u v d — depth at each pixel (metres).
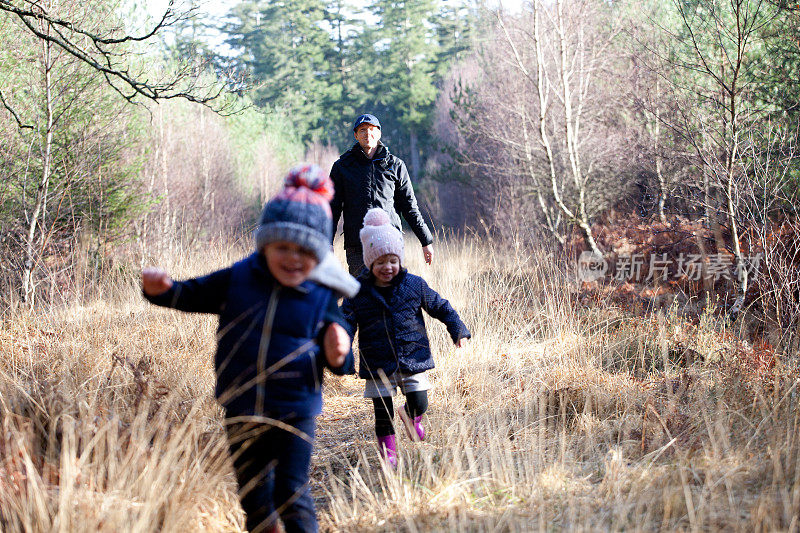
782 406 3.72
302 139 50.81
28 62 9.29
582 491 3.13
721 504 2.72
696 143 7.32
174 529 2.53
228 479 3.21
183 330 5.89
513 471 3.32
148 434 3.15
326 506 3.33
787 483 2.84
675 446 3.42
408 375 3.88
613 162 12.95
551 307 6.65
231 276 2.64
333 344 2.61
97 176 9.73
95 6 9.34
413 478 3.45
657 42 9.15
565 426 4.22
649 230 9.72
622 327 6.17
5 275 7.22
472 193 20.84
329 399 5.44
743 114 7.29
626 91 10.42
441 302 3.98
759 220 6.96
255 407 2.55
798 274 5.66
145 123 11.94
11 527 2.40
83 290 6.57
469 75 29.89
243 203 23.66
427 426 4.30
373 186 5.45
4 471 2.66
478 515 2.95
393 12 51.94
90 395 3.66
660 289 7.57
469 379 5.19
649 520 2.69
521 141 15.11
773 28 8.33
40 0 7.16
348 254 5.64
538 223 13.90
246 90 7.45
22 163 9.02
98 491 2.68
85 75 9.72
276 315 2.57
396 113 51.66
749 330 5.79
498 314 6.83
